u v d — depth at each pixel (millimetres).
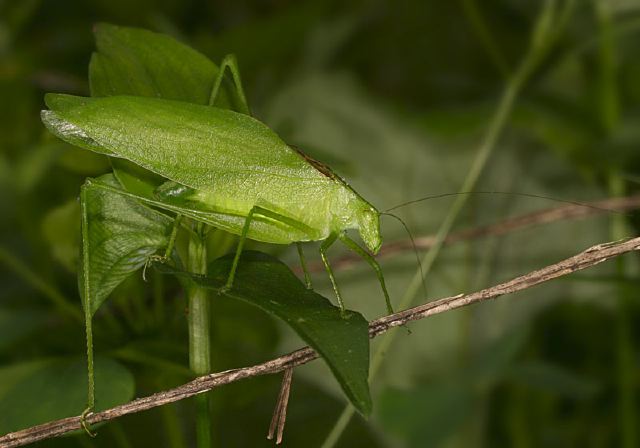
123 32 269
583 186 362
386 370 337
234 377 254
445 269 347
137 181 263
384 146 361
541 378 311
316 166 272
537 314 352
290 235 271
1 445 253
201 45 360
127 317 304
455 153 361
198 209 263
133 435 341
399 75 504
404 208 356
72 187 361
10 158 420
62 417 265
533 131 362
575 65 364
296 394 366
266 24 359
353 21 436
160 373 303
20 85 427
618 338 331
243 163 268
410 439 292
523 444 336
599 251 258
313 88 374
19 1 462
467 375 301
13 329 298
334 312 249
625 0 344
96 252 259
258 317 342
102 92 266
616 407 345
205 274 260
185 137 264
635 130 337
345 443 354
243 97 269
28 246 350
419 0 498
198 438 260
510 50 489
